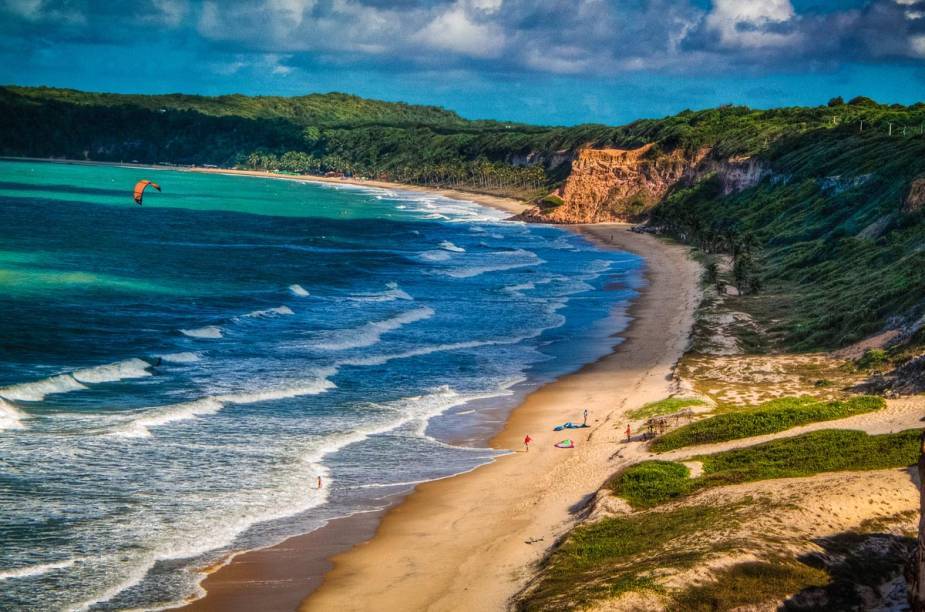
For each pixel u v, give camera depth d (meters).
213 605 29.55
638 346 72.00
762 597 26.41
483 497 40.03
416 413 52.81
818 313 74.94
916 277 70.62
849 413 45.75
